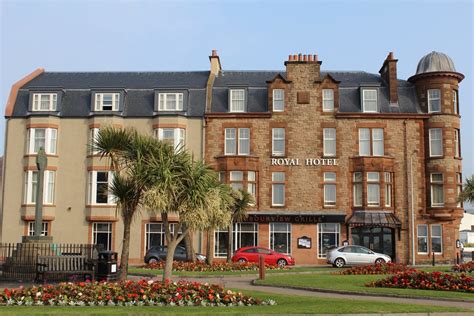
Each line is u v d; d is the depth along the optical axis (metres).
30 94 43.53
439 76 43.22
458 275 19.94
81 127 43.06
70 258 21.41
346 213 41.88
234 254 36.38
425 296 17.55
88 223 41.72
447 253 41.59
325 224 42.03
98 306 14.49
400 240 41.69
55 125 42.91
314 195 42.25
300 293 19.23
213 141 42.91
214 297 15.27
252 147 42.84
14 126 43.22
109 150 21.52
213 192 19.47
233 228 42.03
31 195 41.97
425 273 20.53
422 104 43.69
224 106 44.09
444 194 41.91
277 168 42.66
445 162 42.12
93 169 41.84
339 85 45.06
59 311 13.19
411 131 43.00
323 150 42.75
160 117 42.56
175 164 19.53
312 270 30.67
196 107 43.56
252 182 42.41
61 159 42.69
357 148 42.75
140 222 41.47
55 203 42.12
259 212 41.66
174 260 36.25
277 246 41.78
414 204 42.25
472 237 90.75
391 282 20.55
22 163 42.62
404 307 14.27
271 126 43.06
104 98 43.44
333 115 43.09
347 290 19.27
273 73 48.25
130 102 43.88
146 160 19.92
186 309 13.89
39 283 20.45
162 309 13.86
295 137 42.94
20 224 41.94
